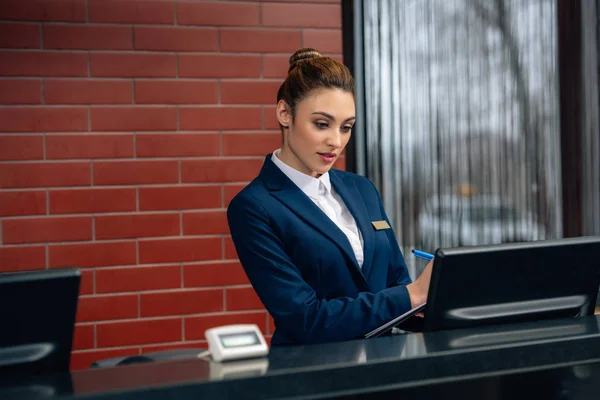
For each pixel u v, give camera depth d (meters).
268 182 1.59
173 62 2.65
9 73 2.53
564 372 1.15
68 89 2.57
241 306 2.71
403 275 1.75
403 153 2.87
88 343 2.59
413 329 1.49
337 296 1.56
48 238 2.56
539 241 1.23
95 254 2.60
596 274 1.30
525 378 1.13
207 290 2.68
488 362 1.10
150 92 2.63
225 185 2.69
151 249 2.64
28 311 1.01
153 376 0.98
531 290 1.25
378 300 1.43
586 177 3.01
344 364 1.01
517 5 2.96
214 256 2.69
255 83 2.71
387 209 2.87
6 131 2.53
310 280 1.54
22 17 2.53
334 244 1.55
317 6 2.75
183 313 2.66
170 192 2.65
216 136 2.68
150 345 2.64
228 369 1.00
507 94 2.97
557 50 3.00
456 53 2.91
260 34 2.71
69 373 1.02
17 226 2.54
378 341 1.15
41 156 2.56
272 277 1.49
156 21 2.63
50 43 2.55
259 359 1.06
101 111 2.60
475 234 2.95
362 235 1.64
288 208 1.55
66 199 2.58
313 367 1.00
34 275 1.01
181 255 2.66
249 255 1.52
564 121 3.01
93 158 2.60
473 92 2.93
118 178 2.61
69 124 2.57
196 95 2.67
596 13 3.01
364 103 2.83
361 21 2.82
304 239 1.53
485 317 1.23
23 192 2.55
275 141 2.73
